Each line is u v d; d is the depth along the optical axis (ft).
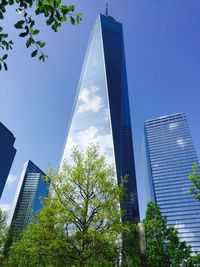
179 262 65.62
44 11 14.79
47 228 40.93
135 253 42.19
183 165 559.79
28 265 41.98
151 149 620.08
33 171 648.38
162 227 70.85
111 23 568.82
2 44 16.20
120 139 378.32
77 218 41.98
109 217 41.96
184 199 508.94
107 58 482.28
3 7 14.34
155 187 551.18
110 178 48.52
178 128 627.87
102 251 39.50
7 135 489.67
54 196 44.75
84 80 473.26
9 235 75.56
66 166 48.60
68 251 39.37
